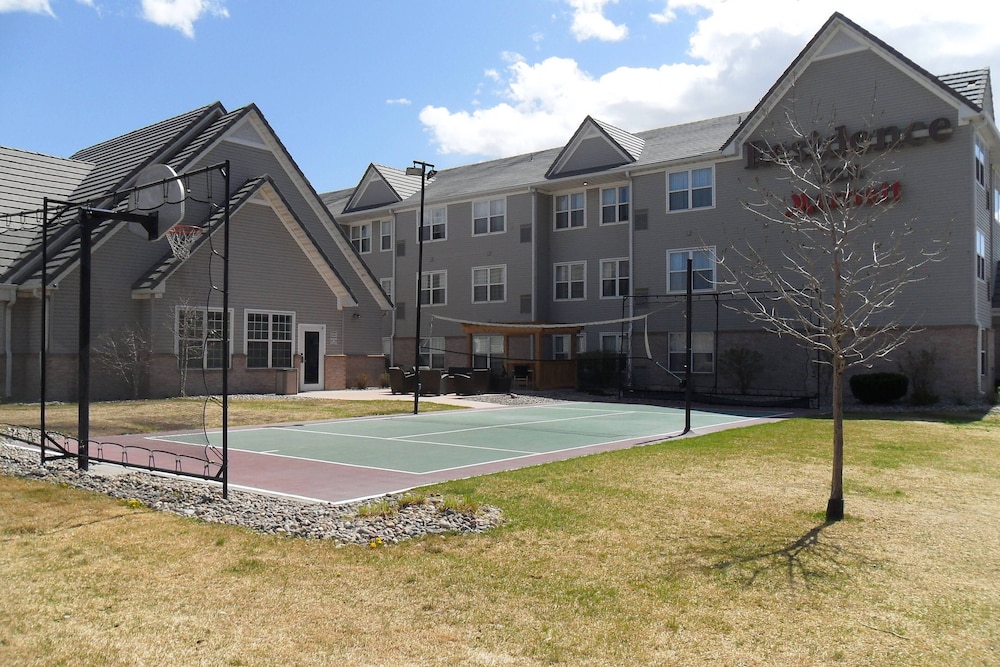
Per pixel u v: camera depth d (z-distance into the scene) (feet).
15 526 24.67
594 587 19.03
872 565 20.92
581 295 110.93
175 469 34.30
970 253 76.48
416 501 27.17
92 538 23.27
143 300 77.61
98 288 74.69
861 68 82.58
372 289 106.93
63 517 25.90
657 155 102.94
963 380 76.95
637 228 102.12
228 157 90.89
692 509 27.32
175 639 15.85
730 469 35.96
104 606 17.65
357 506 27.20
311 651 15.33
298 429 54.85
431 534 23.70
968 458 40.14
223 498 28.43
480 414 68.44
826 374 84.12
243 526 24.68
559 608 17.63
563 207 113.50
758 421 61.67
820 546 22.67
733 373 91.91
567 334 109.40
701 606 17.84
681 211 97.96
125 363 74.74
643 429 55.42
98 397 74.13
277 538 23.25
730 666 14.84
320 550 21.97
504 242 116.57
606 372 100.32
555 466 36.68
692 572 20.21
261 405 72.43
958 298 77.05
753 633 16.37
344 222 139.33
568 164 112.06
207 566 20.53
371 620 16.90
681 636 16.17
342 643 15.71
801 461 38.63
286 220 88.89
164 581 19.34
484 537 23.41
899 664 14.99
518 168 125.29
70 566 20.57
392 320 131.44
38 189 82.43
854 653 15.43
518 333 104.47
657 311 95.45
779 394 88.17
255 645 15.58
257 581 19.34
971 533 24.22
